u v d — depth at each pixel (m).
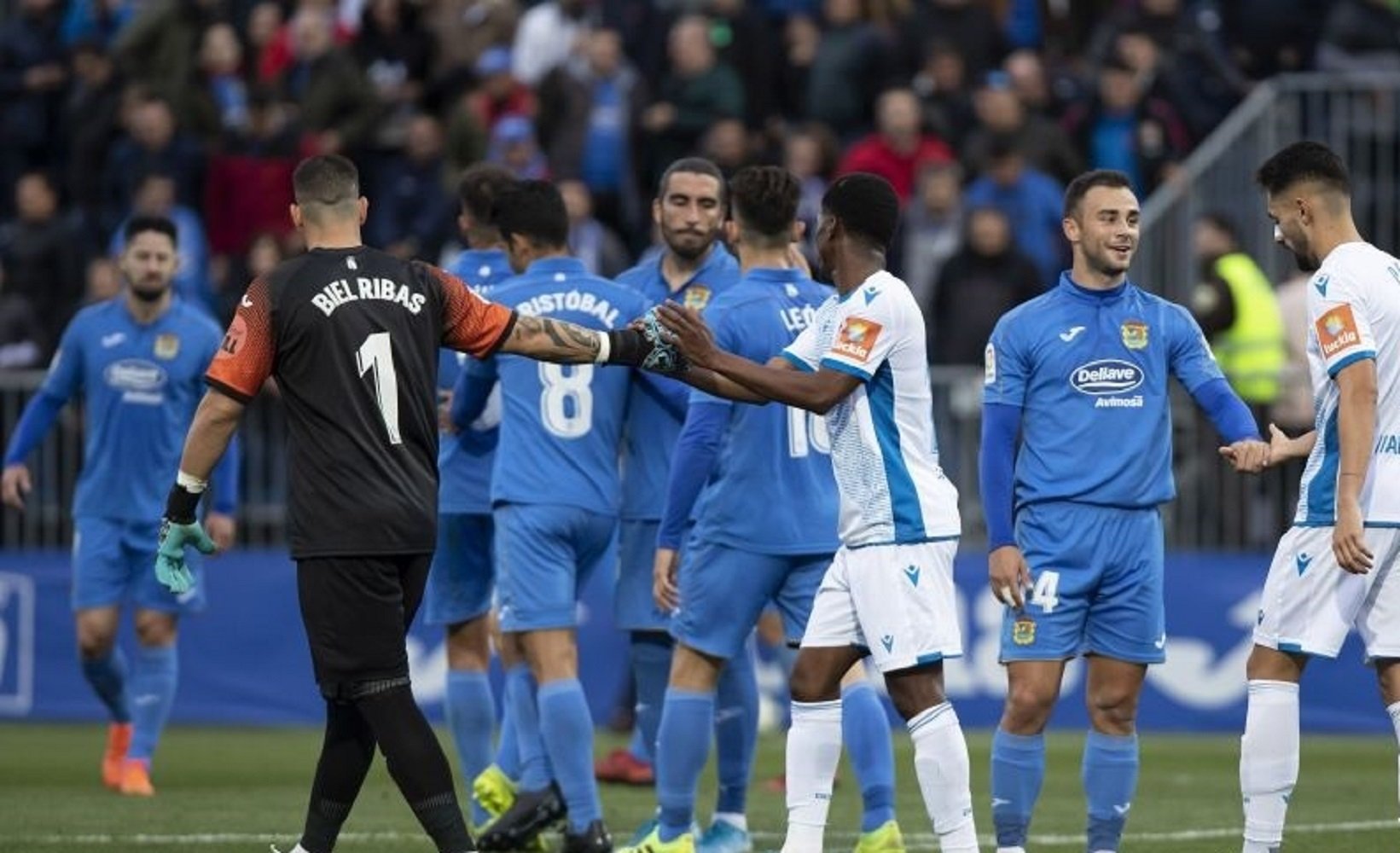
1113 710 28.59
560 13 67.56
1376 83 56.03
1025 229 56.50
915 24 63.06
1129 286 28.86
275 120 64.06
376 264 26.45
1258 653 28.30
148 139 63.12
